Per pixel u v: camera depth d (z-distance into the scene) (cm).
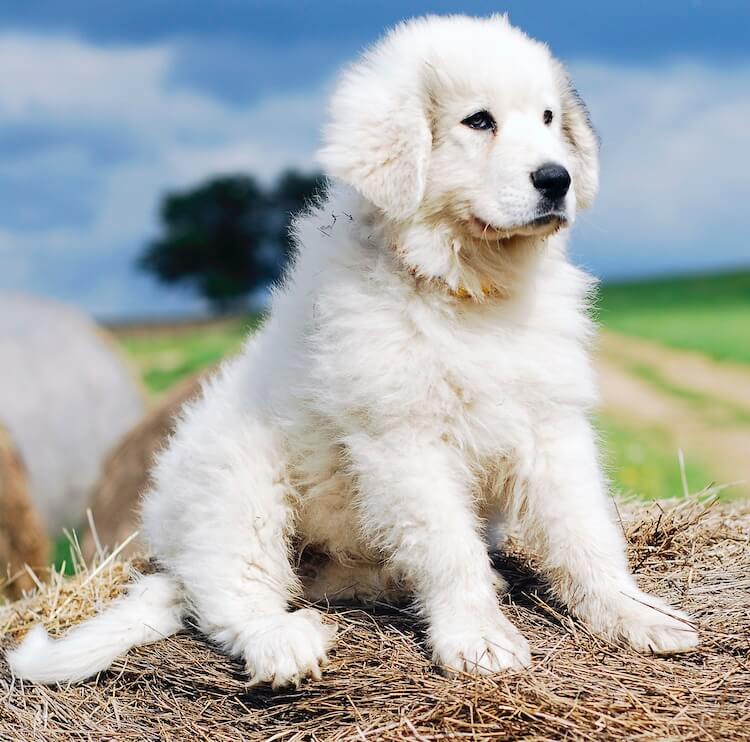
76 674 168
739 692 155
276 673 161
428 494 166
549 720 152
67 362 389
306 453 173
